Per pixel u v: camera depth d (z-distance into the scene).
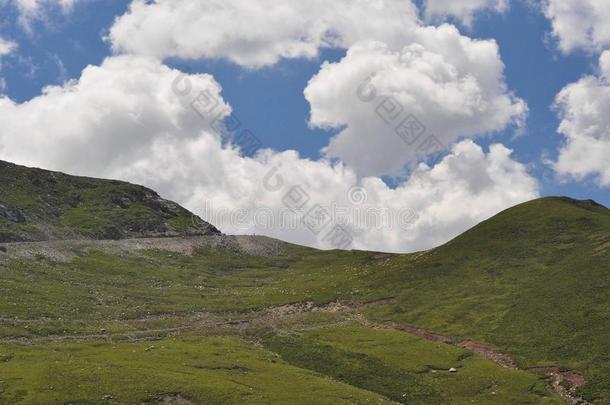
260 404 75.06
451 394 89.94
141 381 79.31
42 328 107.69
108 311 127.50
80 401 72.06
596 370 91.94
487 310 124.81
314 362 103.12
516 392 89.12
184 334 116.38
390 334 119.19
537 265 139.25
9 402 70.12
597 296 114.00
